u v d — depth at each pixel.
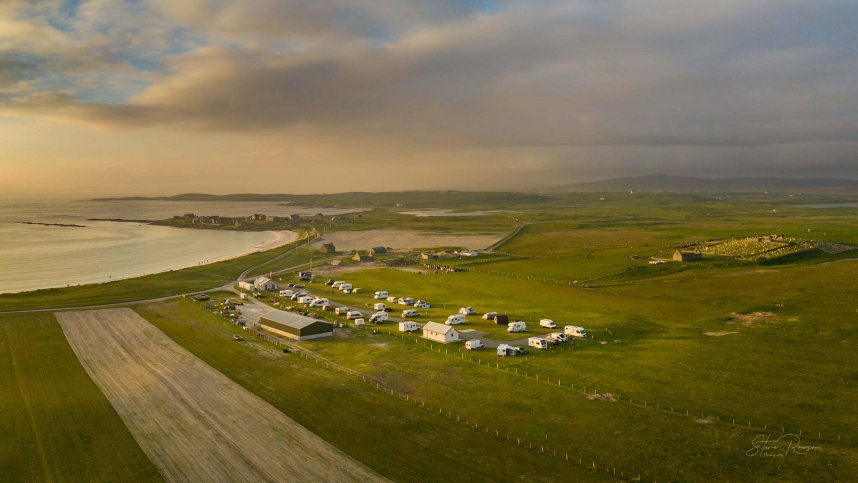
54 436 53.00
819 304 95.44
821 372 66.50
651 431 52.47
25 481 44.72
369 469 46.09
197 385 67.38
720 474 44.19
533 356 78.12
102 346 85.69
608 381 66.56
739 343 79.25
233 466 46.91
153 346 85.50
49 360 78.31
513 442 50.88
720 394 61.22
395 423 55.44
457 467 46.19
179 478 45.06
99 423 56.06
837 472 43.69
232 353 81.38
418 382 67.88
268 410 59.12
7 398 63.31
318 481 44.28
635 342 83.25
